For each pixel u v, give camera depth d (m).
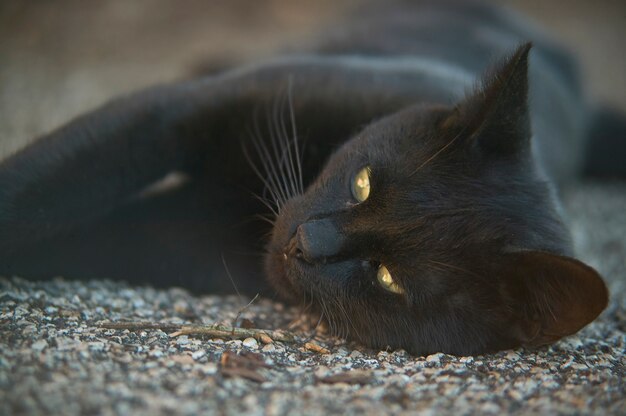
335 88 1.24
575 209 1.45
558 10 2.41
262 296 1.23
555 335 1.15
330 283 1.17
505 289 1.15
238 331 1.15
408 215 1.16
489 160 1.18
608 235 1.39
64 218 1.19
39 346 1.11
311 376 1.12
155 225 1.23
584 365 1.15
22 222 1.18
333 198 1.18
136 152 1.21
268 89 1.24
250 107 1.23
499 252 1.15
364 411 1.09
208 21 1.96
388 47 1.38
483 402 1.10
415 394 1.11
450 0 1.49
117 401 1.08
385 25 1.42
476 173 1.17
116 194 1.21
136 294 1.20
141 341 1.13
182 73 1.64
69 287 1.19
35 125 1.36
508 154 1.18
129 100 1.22
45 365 1.09
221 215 1.24
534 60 1.41
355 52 1.37
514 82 1.16
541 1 2.43
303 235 1.17
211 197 1.25
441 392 1.11
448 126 1.18
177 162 1.23
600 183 1.68
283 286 1.20
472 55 1.39
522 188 1.18
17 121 1.37
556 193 1.24
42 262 1.19
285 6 2.06
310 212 1.18
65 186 1.19
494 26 1.45
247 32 1.95
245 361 1.12
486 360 1.15
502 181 1.17
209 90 1.23
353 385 1.11
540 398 1.11
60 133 1.20
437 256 1.16
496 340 1.16
